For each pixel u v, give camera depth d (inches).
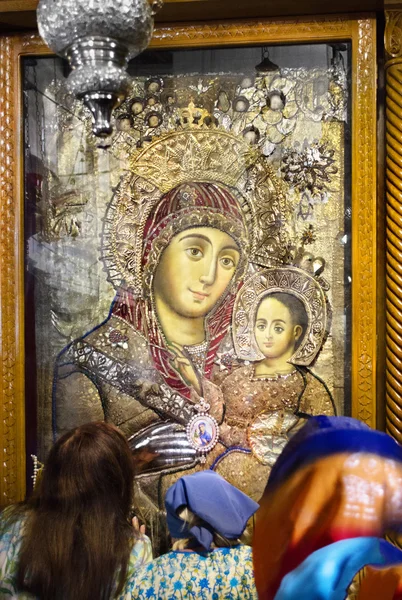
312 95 101.9
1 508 89.9
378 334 100.0
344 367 100.7
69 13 48.0
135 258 104.7
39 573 61.6
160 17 101.3
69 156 105.8
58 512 63.2
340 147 101.3
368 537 23.9
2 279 105.6
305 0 96.3
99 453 64.6
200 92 104.0
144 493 102.6
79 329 105.3
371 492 24.3
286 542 24.4
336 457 24.8
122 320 104.7
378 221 100.2
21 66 105.7
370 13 99.4
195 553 61.5
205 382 103.1
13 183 105.7
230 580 59.8
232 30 102.0
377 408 99.8
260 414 102.0
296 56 102.2
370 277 99.3
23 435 105.3
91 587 61.0
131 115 105.3
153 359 104.0
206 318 103.7
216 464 102.1
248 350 102.8
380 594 23.2
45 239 106.0
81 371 105.1
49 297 105.7
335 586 23.4
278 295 102.5
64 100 105.8
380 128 100.2
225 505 62.0
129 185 105.0
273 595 24.1
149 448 103.3
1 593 64.3
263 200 102.9
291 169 102.4
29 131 106.1
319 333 101.4
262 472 101.3
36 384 105.7
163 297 104.3
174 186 104.6
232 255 103.7
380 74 100.5
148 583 60.7
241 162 103.4
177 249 104.3
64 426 105.2
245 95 103.3
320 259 101.7
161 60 104.6
